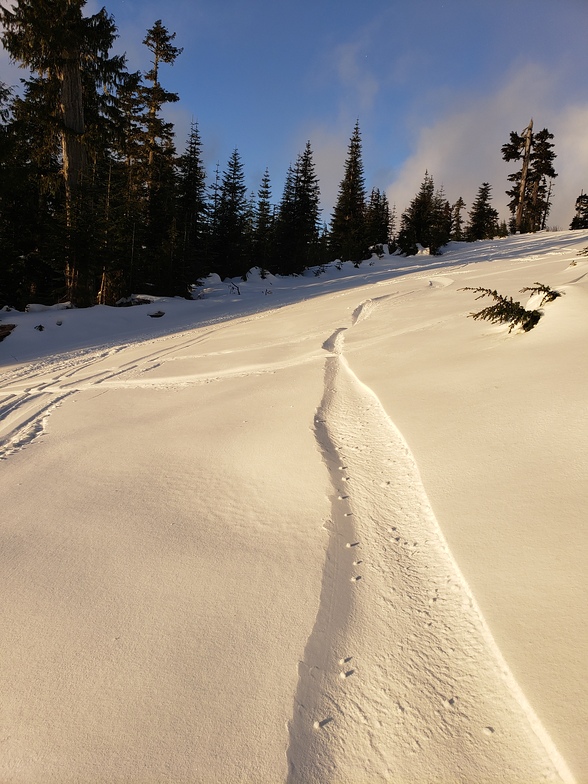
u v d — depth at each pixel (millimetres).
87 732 1617
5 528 3115
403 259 36094
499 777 1364
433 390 4664
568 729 1407
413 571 2320
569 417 3318
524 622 1826
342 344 8062
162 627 2107
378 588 2248
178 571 2518
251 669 1850
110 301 21203
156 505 3305
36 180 19641
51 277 22547
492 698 1610
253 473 3643
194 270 26875
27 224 20422
